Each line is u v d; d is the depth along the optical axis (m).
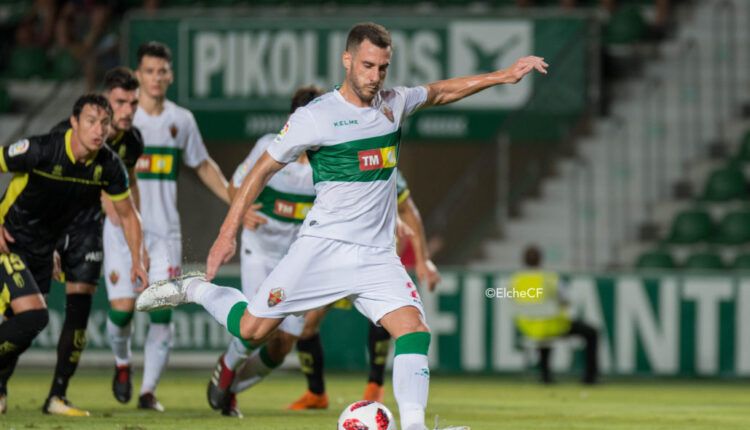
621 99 57.16
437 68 52.09
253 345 20.83
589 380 41.16
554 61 52.12
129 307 25.98
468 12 51.94
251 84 53.16
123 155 24.95
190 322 43.38
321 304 18.17
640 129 55.53
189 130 27.12
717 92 56.47
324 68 52.88
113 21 63.28
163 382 39.72
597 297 42.84
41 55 63.00
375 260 17.94
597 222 53.44
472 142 53.06
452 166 57.28
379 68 17.42
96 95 21.70
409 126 52.81
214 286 19.92
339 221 17.94
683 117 56.16
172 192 27.06
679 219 51.66
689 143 55.19
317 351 27.70
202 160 27.55
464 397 34.50
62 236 24.06
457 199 51.88
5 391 23.62
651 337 42.66
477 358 43.03
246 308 19.06
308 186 25.75
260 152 24.92
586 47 52.06
